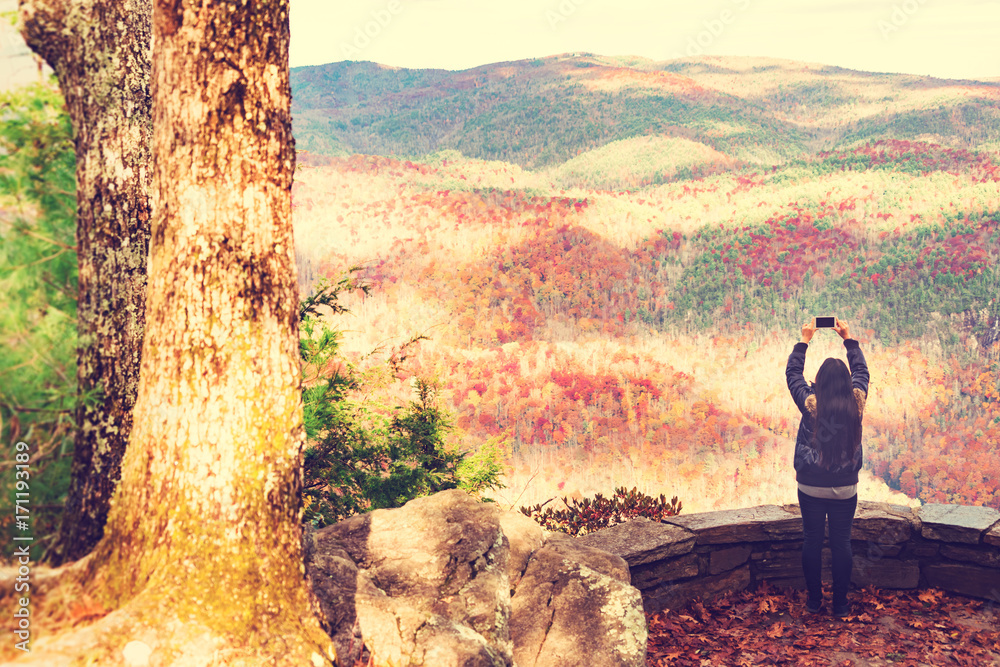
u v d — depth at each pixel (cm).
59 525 296
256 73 233
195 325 228
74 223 349
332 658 235
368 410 645
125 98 316
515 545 390
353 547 346
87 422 305
